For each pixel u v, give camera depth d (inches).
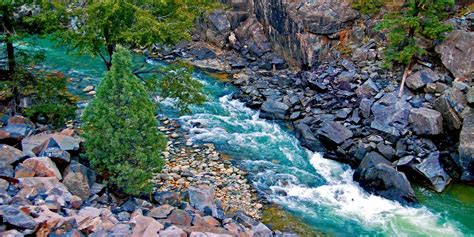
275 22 1273.4
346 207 687.7
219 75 1229.1
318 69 1151.6
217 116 986.1
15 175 492.7
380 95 930.7
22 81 769.6
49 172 505.7
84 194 506.9
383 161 771.4
